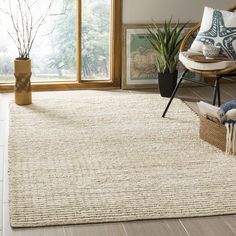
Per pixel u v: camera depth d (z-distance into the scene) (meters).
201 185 3.19
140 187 3.15
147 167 3.42
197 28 4.56
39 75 5.16
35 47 5.07
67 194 3.05
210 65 4.03
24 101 4.58
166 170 3.38
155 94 5.03
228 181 3.25
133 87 5.23
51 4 5.01
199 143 3.82
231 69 3.98
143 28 5.16
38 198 3.00
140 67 5.21
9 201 2.97
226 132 3.63
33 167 3.38
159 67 4.95
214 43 4.31
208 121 3.80
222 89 5.24
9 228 2.74
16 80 4.54
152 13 5.18
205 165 3.46
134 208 2.92
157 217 2.85
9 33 4.97
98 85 5.21
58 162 3.47
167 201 3.00
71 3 5.05
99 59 5.21
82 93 5.01
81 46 5.13
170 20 4.98
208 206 2.96
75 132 3.99
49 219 2.80
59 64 5.16
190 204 2.98
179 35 5.18
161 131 4.05
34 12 4.98
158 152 3.65
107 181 3.22
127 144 3.79
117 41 5.16
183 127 4.15
